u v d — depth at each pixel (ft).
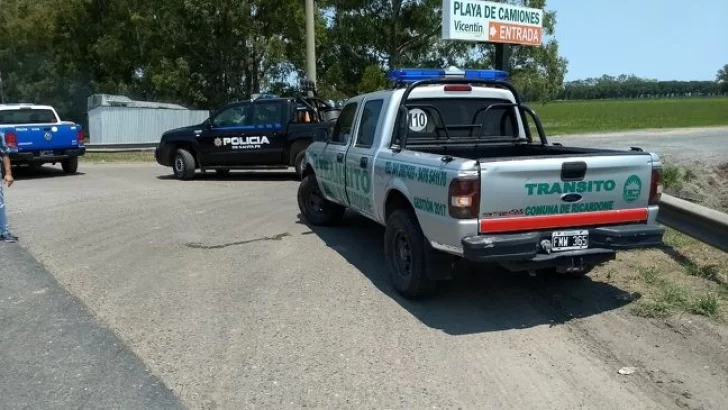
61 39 137.39
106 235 27.71
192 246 25.81
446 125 22.68
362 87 98.27
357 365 14.66
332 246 25.85
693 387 13.51
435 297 19.44
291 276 21.63
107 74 135.33
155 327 16.97
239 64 113.50
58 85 148.56
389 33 120.47
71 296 19.43
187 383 13.83
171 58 113.09
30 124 50.93
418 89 21.99
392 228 19.65
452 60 126.93
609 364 14.61
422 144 22.24
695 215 21.03
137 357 15.12
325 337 16.29
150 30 119.24
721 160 54.54
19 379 14.03
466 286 20.51
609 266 21.83
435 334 16.47
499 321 17.39
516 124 23.77
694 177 45.55
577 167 16.72
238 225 30.01
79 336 16.37
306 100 48.21
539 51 125.49
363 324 17.20
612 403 12.88
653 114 204.54
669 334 16.15
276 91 117.80
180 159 48.67
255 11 107.24
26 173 55.06
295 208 34.73
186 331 16.70
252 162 47.65
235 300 19.12
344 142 25.16
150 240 26.78
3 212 26.32
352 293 19.83
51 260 23.53
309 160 28.94
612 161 17.13
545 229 16.74
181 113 93.86
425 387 13.57
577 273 20.61
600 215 17.29
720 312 17.25
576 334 16.38
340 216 29.43
